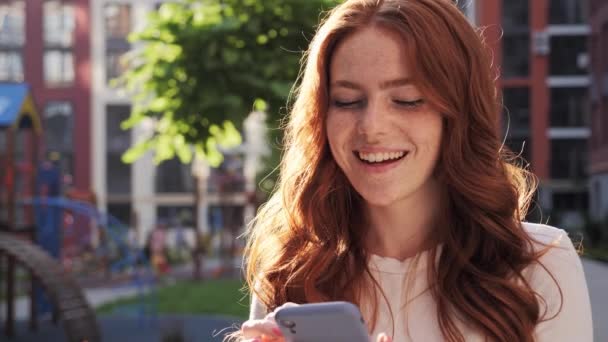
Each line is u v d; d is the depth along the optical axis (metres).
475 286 1.74
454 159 1.73
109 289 20.06
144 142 9.35
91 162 38.72
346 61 1.69
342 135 1.71
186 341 12.16
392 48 1.66
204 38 8.38
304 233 1.93
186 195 38.97
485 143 1.75
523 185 1.95
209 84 8.51
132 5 38.62
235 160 27.64
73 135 38.72
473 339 1.73
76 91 38.66
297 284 1.90
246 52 8.41
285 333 1.57
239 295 16.48
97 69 38.69
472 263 1.78
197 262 21.38
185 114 8.71
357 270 1.84
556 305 1.72
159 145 9.34
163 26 8.53
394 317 1.79
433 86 1.67
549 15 32.78
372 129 1.66
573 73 32.88
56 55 38.72
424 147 1.69
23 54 38.53
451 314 1.75
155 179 38.97
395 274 1.80
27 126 16.84
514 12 32.59
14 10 38.62
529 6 32.53
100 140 38.84
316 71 1.76
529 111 33.03
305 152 1.89
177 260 28.42
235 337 2.02
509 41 32.78
